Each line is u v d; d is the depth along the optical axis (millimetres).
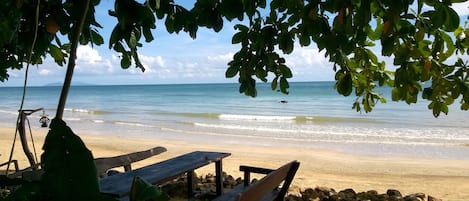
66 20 2898
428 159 14469
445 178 10742
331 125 28094
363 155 15258
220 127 26391
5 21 2695
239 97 71312
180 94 87938
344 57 3941
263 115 37188
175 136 21516
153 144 17250
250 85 4328
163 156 13594
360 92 4496
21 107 2002
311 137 21109
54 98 82312
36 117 32281
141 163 11789
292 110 43031
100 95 92875
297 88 96375
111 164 5305
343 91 3406
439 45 3195
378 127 26641
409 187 9336
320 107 46594
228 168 10930
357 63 4320
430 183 9914
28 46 2914
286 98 65062
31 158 5637
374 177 10828
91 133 22891
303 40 3295
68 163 1422
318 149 16750
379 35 3221
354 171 11766
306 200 6590
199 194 6348
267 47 4059
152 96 81562
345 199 6672
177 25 3285
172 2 3266
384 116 34750
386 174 11352
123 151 15039
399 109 40812
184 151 15188
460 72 3570
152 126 26859
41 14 2893
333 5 2598
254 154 14906
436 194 8578
